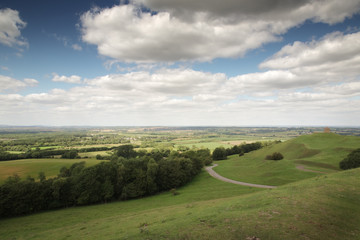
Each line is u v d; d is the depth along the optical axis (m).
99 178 71.06
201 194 59.75
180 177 83.25
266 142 199.25
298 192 28.70
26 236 35.94
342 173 39.56
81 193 64.12
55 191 62.03
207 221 21.56
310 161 81.88
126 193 70.19
